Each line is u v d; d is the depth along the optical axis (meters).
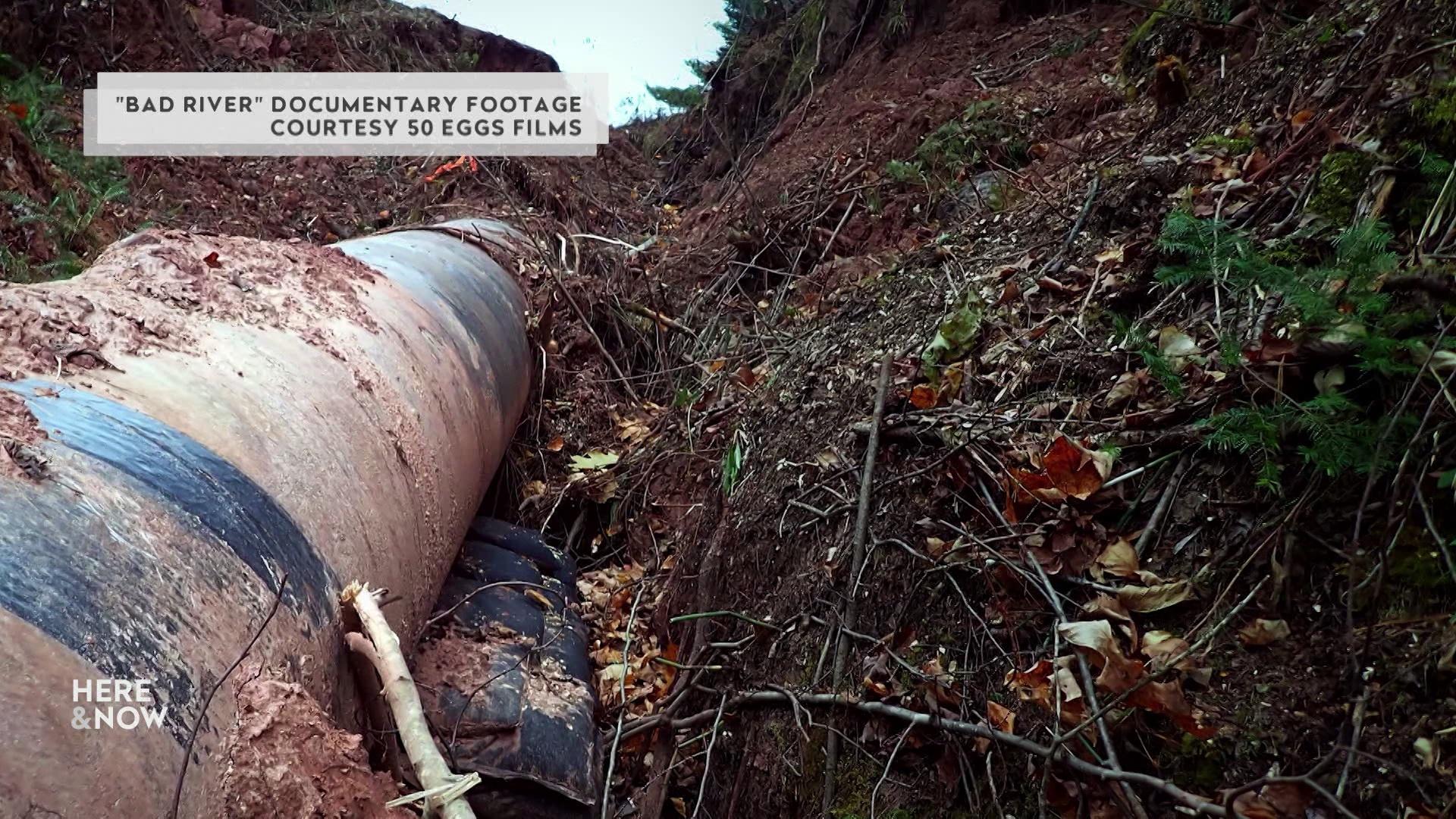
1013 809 2.11
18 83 8.66
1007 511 2.51
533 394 5.42
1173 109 4.52
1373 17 3.24
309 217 9.10
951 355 3.26
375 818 1.43
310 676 1.59
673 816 3.08
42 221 5.44
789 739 2.76
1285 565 1.99
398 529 2.17
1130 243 3.18
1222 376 2.38
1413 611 1.82
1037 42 8.92
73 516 1.22
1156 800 1.88
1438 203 2.29
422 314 3.13
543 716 2.66
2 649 1.00
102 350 1.66
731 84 14.71
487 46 17.25
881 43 11.36
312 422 1.94
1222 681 1.94
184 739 1.17
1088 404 2.64
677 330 6.91
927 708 2.37
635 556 4.66
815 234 7.50
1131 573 2.20
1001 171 6.01
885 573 2.75
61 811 0.96
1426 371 1.97
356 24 14.72
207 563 1.38
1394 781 1.64
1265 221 2.84
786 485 3.44
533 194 10.55
